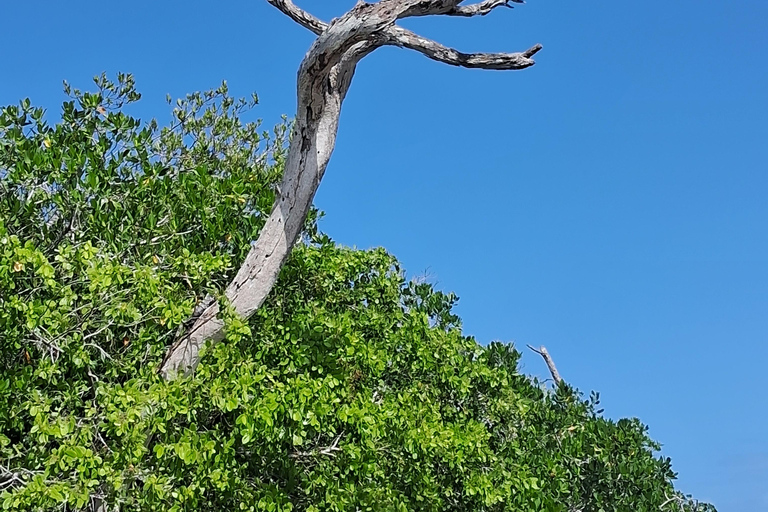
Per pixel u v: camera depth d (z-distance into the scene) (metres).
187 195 9.18
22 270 6.69
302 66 7.55
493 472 9.99
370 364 9.07
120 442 6.72
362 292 10.77
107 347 7.66
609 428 13.64
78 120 9.32
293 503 8.36
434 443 8.86
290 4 7.80
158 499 6.66
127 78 10.38
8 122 8.68
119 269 7.05
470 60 7.35
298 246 10.00
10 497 6.00
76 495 6.16
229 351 7.52
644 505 12.97
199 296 8.23
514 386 12.74
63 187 8.35
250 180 10.20
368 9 7.17
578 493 12.70
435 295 11.79
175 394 6.91
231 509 7.79
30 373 6.81
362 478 8.48
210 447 6.90
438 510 9.74
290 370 8.34
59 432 6.38
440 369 10.24
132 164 9.21
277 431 7.43
